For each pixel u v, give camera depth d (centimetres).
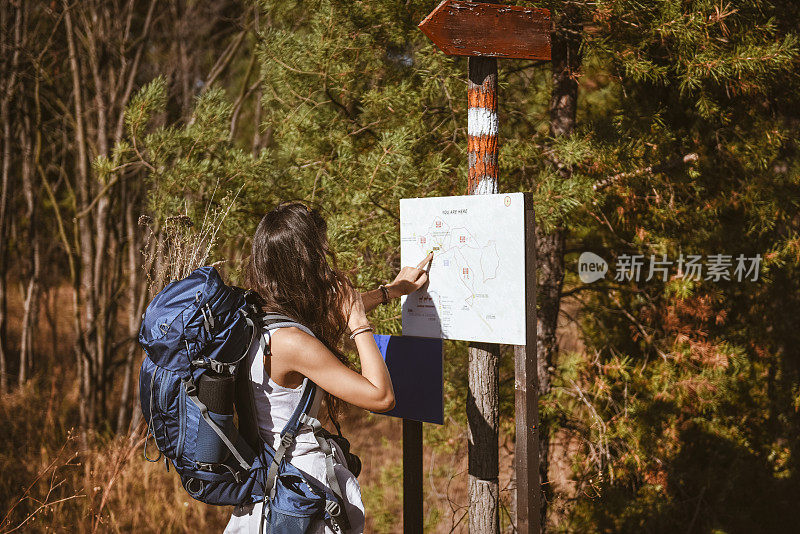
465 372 431
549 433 440
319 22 377
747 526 464
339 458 191
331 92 387
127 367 687
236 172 352
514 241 218
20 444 568
